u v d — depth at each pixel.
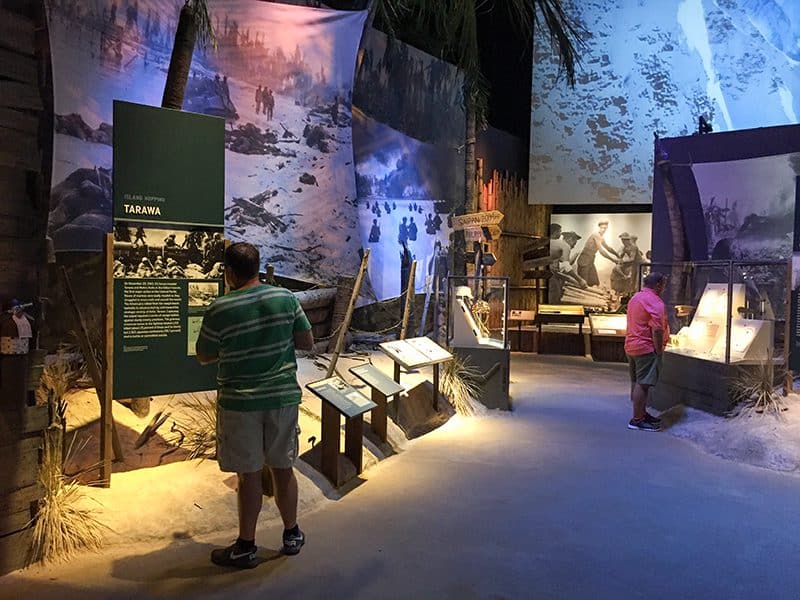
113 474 4.45
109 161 7.17
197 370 4.61
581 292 15.69
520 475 5.56
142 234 4.39
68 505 3.82
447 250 13.77
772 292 10.03
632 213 15.26
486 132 14.76
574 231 15.73
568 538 4.23
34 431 3.59
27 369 3.54
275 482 3.81
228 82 8.94
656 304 7.18
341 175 10.14
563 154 15.17
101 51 7.08
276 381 3.67
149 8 7.61
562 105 15.10
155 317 4.43
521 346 15.10
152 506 4.12
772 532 4.39
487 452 6.26
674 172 11.01
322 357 8.70
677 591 3.53
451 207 13.84
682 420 7.31
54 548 3.63
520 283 15.59
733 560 3.94
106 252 4.22
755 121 14.17
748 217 10.48
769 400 6.71
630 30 14.73
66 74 6.70
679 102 14.58
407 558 3.85
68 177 6.72
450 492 5.08
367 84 11.56
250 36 9.12
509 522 4.48
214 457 4.88
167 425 5.07
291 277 9.66
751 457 6.05
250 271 3.79
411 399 7.17
